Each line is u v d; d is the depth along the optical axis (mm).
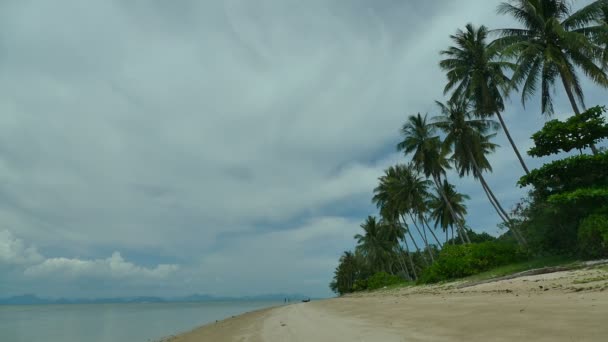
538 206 23359
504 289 15086
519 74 26688
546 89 27562
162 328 35469
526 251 25016
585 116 21500
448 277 29250
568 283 12688
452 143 37531
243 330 17781
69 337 28656
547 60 25266
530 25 27641
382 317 12758
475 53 31922
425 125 43594
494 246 27266
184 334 23484
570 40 24109
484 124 36750
